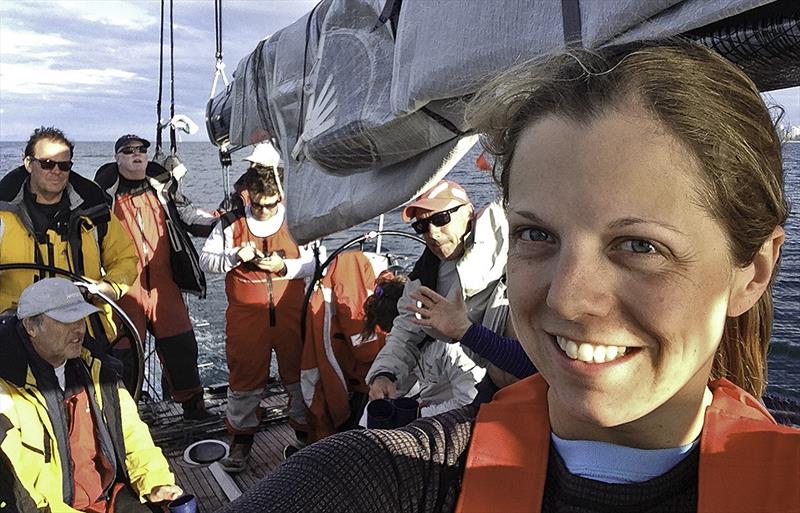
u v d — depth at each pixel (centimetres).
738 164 59
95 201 367
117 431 274
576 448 67
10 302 336
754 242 62
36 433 249
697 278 58
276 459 395
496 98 70
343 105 185
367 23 185
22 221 341
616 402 60
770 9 96
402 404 229
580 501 66
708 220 58
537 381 74
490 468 68
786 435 63
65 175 346
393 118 161
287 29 248
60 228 350
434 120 156
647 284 57
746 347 82
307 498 67
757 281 66
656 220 56
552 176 60
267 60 256
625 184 57
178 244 429
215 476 369
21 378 249
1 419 239
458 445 73
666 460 66
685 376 60
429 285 260
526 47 115
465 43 126
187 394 423
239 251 377
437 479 71
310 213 220
